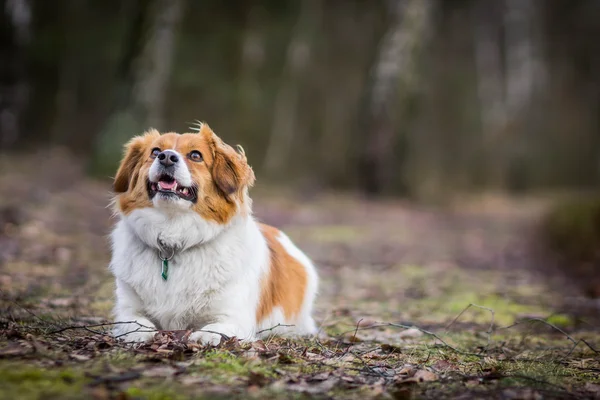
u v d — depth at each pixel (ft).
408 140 82.17
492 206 81.35
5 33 83.20
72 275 26.84
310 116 96.07
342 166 91.86
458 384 13.93
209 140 17.30
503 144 111.04
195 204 16.31
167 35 64.64
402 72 80.64
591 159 117.19
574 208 47.32
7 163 64.44
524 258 42.91
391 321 23.35
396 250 44.55
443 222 63.21
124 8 90.43
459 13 113.80
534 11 117.39
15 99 83.76
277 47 92.38
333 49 99.45
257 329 17.67
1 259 28.58
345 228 53.52
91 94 90.33
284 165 88.94
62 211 44.04
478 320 24.18
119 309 16.67
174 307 16.22
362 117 82.53
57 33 88.38
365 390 13.19
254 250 17.46
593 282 33.17
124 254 16.74
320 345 17.67
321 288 30.37
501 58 115.85
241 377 13.23
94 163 62.23
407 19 81.20
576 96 121.19
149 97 63.77
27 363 13.10
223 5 90.33
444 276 35.29
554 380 14.57
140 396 11.67
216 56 89.86
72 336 16.21
